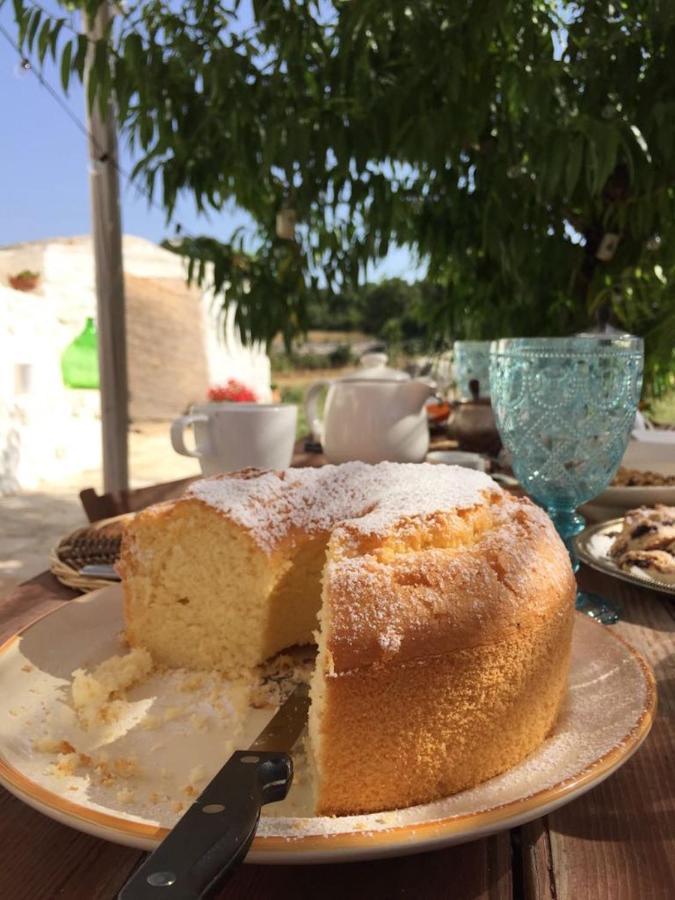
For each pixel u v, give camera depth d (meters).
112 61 2.73
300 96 2.75
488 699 0.54
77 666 0.74
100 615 0.85
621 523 1.18
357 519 0.67
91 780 0.54
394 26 2.59
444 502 0.70
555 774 0.50
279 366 13.88
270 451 1.24
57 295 6.73
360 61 2.51
